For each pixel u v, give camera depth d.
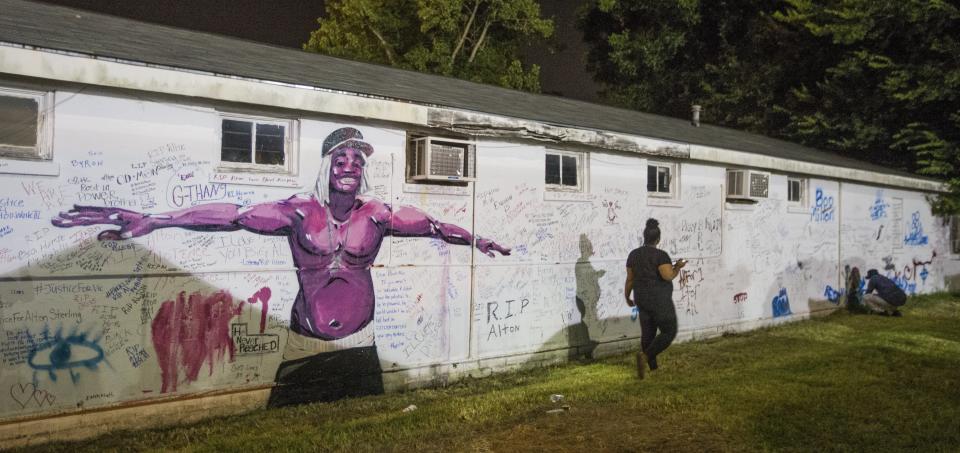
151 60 5.48
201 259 5.96
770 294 11.96
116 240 5.53
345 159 6.84
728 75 24.83
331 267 6.75
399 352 7.27
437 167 7.32
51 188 5.24
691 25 25.80
